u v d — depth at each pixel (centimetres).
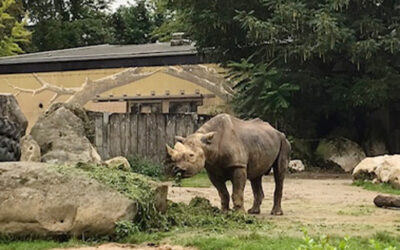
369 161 1978
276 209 1189
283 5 2414
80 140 1761
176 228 927
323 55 2439
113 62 3059
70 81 3111
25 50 5172
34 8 5438
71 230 834
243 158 1081
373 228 986
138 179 928
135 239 834
